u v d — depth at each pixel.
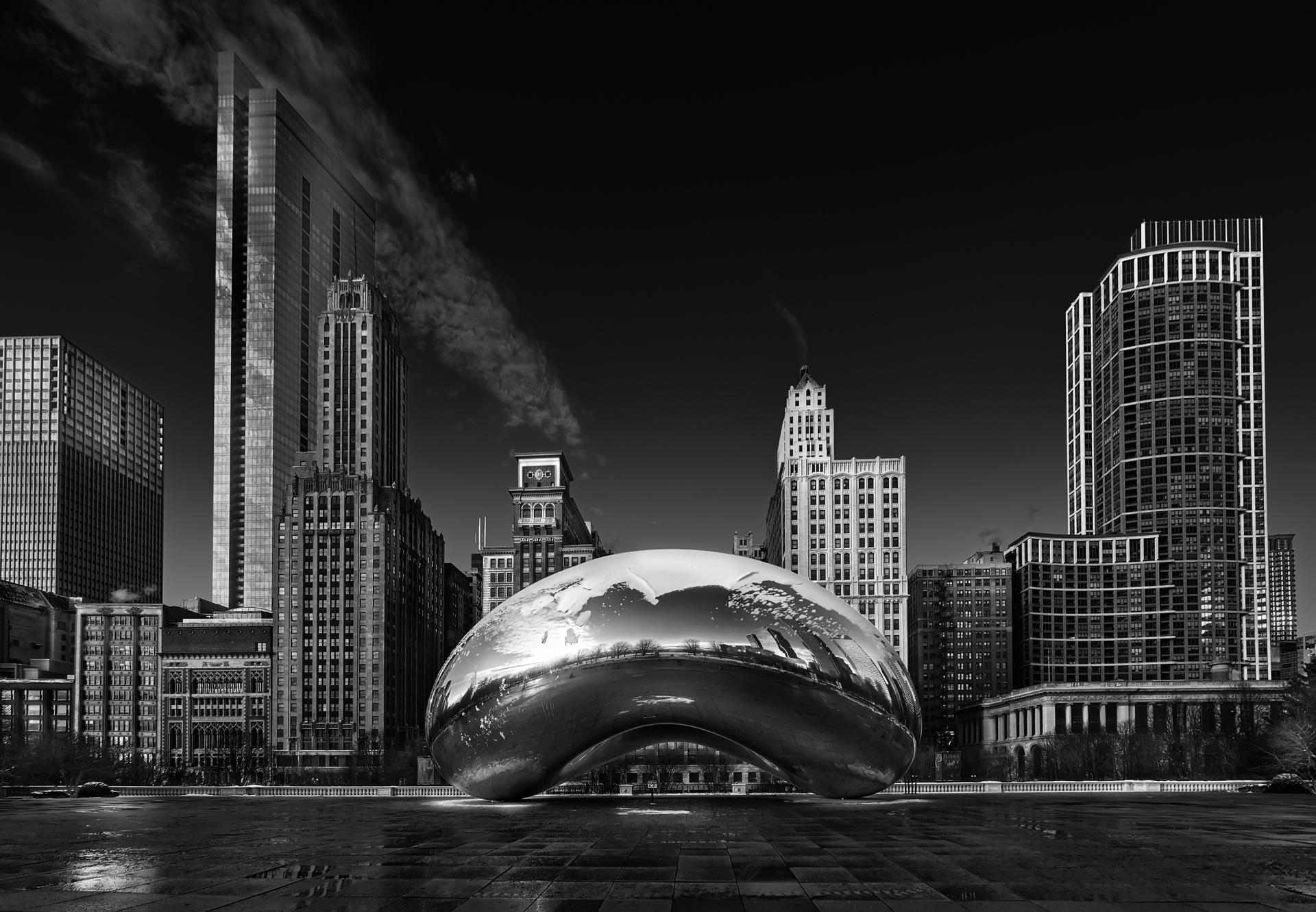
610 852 17.53
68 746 116.31
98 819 26.86
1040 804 32.06
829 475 164.75
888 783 31.12
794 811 27.94
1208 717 141.62
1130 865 15.72
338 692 165.50
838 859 16.50
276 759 163.38
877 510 163.00
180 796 45.41
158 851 18.25
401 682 175.38
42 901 12.66
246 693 177.62
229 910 11.91
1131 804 32.38
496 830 21.94
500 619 29.42
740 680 26.78
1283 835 20.69
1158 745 119.88
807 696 27.09
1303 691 100.25
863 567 161.75
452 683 29.11
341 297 197.38
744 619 27.12
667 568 28.56
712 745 32.56
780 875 14.64
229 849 18.50
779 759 29.31
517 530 187.12
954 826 22.70
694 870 15.12
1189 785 47.84
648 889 13.32
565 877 14.44
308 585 168.88
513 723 27.91
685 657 26.53
